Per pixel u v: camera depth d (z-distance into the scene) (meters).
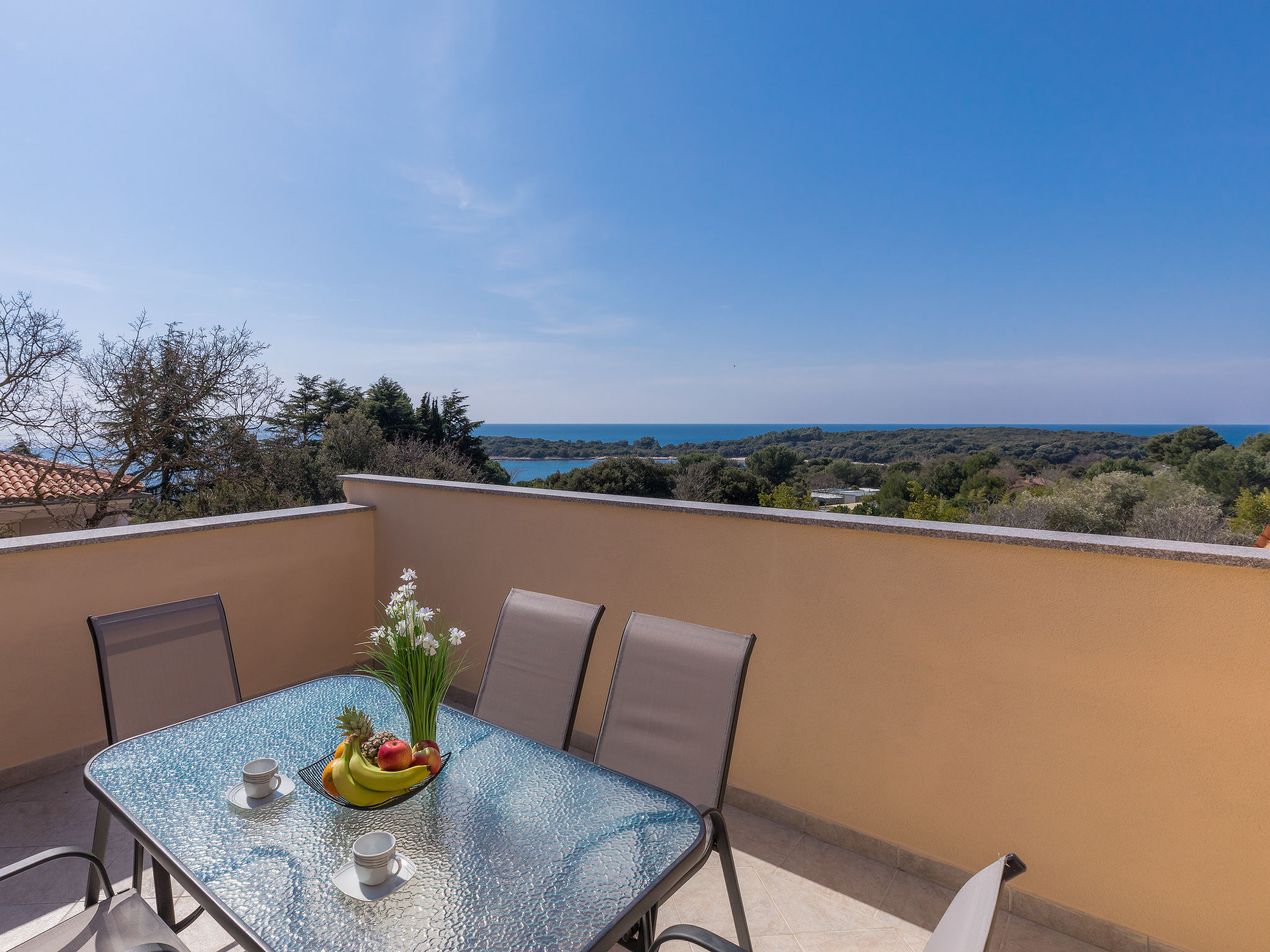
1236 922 1.66
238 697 2.10
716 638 1.80
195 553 2.94
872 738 2.19
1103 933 1.83
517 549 3.08
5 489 10.24
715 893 2.03
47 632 2.54
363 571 3.64
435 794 1.40
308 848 1.20
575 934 0.99
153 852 1.21
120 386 10.60
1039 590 1.88
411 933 0.99
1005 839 1.97
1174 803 1.73
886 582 2.13
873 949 1.82
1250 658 1.61
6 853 2.13
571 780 1.46
